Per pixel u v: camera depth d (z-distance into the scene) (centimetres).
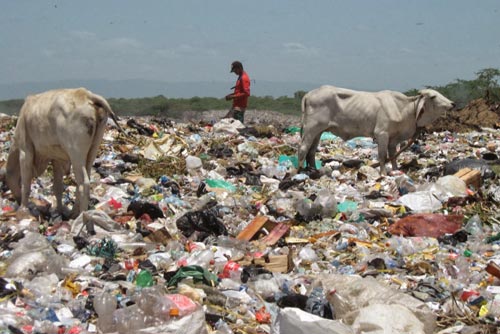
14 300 734
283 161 1717
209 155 1786
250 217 1176
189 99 4294
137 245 953
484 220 1125
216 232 1059
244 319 709
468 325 705
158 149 1761
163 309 680
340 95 1552
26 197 1141
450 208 1204
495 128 2709
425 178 1544
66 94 1055
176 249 966
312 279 823
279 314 650
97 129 1065
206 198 1233
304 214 1157
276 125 2616
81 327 677
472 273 878
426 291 800
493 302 759
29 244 898
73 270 836
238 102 2367
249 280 830
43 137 1087
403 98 1526
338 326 618
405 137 1551
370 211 1159
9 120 2192
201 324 643
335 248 995
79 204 1094
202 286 776
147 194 1303
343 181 1504
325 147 2030
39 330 652
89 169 1090
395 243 1002
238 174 1562
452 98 3662
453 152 2017
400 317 647
